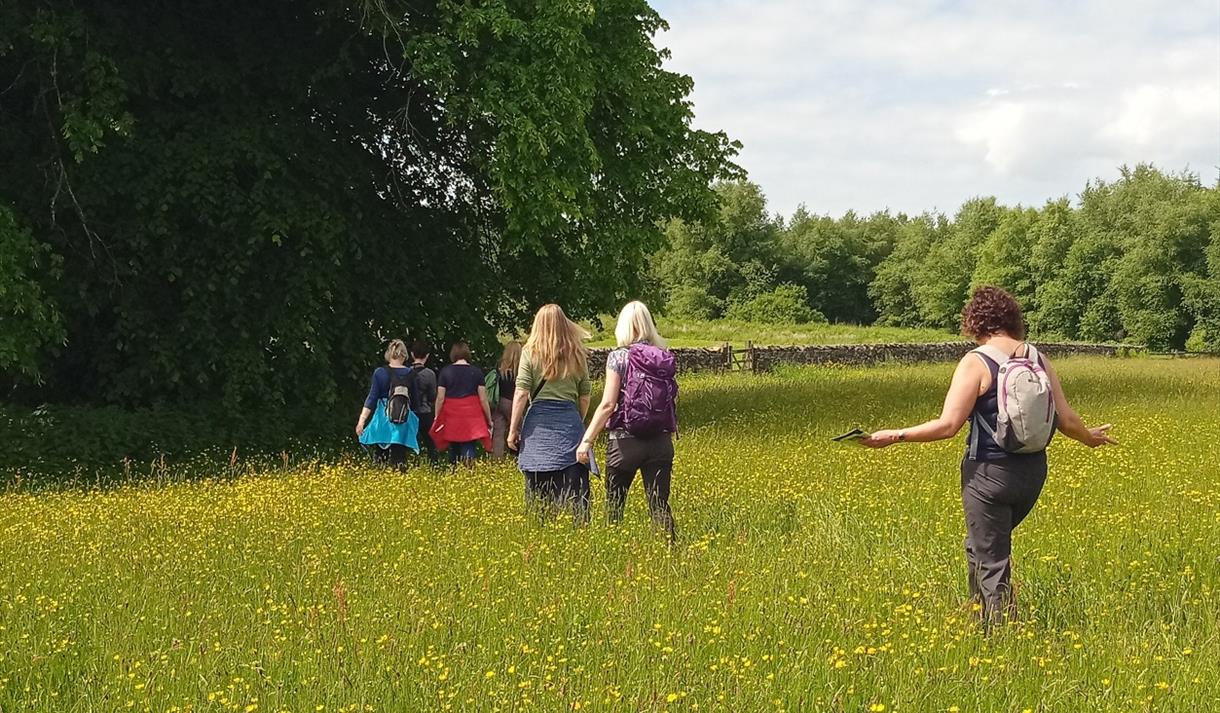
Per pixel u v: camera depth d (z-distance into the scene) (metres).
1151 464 10.10
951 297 108.75
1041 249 92.88
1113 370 34.31
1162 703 3.78
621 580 5.59
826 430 14.93
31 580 6.15
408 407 11.88
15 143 14.12
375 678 4.14
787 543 6.86
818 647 4.41
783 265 118.69
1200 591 5.41
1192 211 77.69
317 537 7.25
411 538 7.16
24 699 4.09
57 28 12.90
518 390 7.89
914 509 8.02
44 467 12.46
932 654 4.37
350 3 15.10
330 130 16.64
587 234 17.16
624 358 7.19
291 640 4.68
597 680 4.07
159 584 5.97
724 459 11.07
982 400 5.05
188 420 14.06
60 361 14.79
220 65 14.67
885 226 126.44
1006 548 5.09
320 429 14.67
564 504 7.71
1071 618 5.12
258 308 14.70
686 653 4.31
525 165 14.75
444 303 16.50
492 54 15.02
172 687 4.12
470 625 4.89
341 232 14.72
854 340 74.31
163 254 14.01
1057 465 9.94
